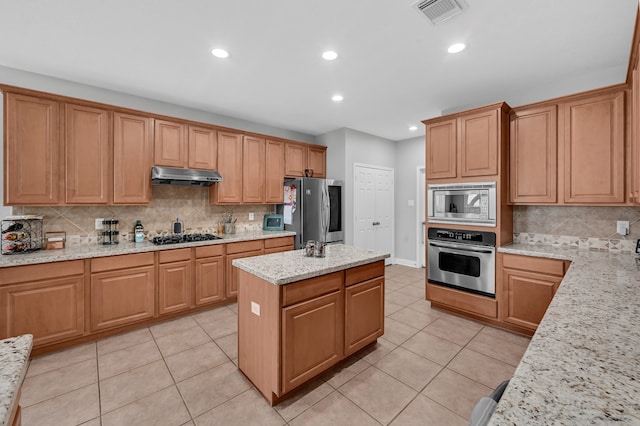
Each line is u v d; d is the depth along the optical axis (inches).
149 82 117.2
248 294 81.2
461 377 84.1
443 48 92.7
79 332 101.0
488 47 92.0
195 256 129.6
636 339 37.6
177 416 69.2
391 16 77.0
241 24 80.5
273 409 71.5
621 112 95.5
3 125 97.1
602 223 108.7
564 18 77.4
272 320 71.3
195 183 143.3
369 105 144.6
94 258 104.0
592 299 53.6
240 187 155.1
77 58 98.1
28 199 99.0
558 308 49.1
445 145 129.0
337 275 84.1
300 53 95.9
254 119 168.7
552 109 108.3
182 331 113.7
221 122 159.9
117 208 127.6
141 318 114.3
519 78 113.7
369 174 204.1
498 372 86.5
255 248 150.6
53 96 102.8
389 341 105.3
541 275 104.0
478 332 112.7
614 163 96.8
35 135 100.1
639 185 66.7
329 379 83.2
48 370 87.1
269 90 125.9
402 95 131.3
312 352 77.5
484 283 117.7
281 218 176.4
